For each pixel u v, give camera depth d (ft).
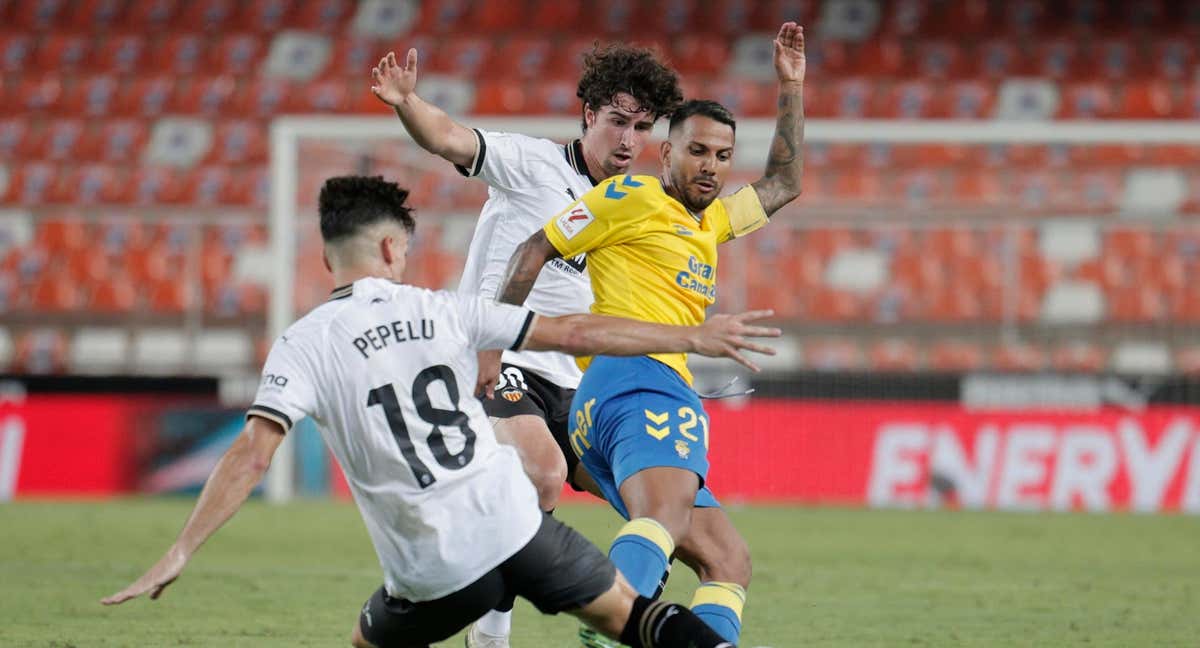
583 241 58.23
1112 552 122.72
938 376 171.12
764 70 263.70
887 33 266.57
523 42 269.64
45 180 246.88
